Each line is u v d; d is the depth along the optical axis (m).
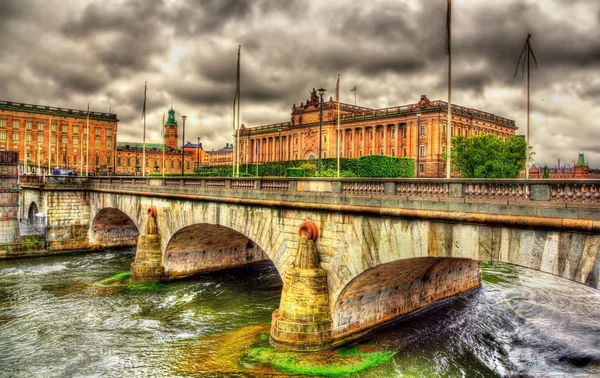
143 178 39.41
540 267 14.66
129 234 52.78
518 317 25.73
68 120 130.25
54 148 127.81
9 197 45.03
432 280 27.52
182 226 33.16
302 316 20.92
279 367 19.34
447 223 17.03
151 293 32.09
